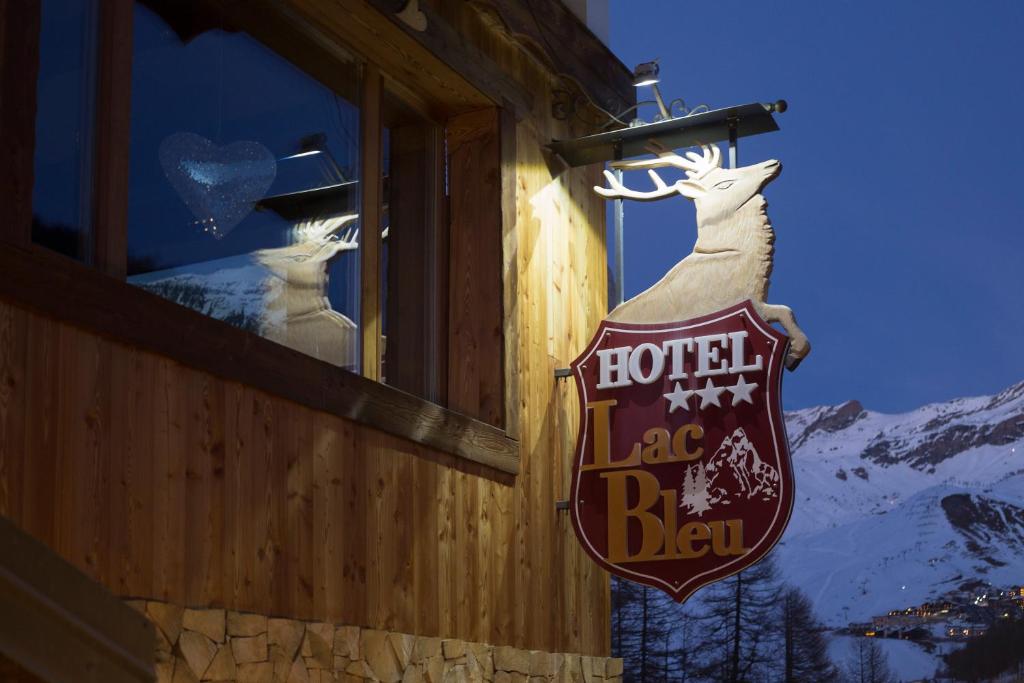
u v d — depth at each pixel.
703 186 6.18
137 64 4.30
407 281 5.89
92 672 1.26
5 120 3.50
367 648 4.81
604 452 5.94
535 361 6.45
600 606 6.94
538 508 6.36
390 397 5.15
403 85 5.93
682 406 5.83
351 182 5.42
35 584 1.21
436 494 5.48
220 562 4.15
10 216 3.48
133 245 4.16
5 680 1.20
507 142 6.23
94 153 4.00
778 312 5.83
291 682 4.36
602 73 7.29
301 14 5.19
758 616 41.97
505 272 6.11
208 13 4.68
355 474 4.93
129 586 3.76
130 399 3.84
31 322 3.50
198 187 4.50
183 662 3.88
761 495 5.63
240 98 4.79
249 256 4.71
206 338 4.15
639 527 5.82
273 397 4.50
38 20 3.65
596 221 7.43
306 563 4.58
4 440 3.38
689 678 39.91
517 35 6.37
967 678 102.00
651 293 6.07
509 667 5.85
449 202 6.21
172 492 3.97
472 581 5.69
